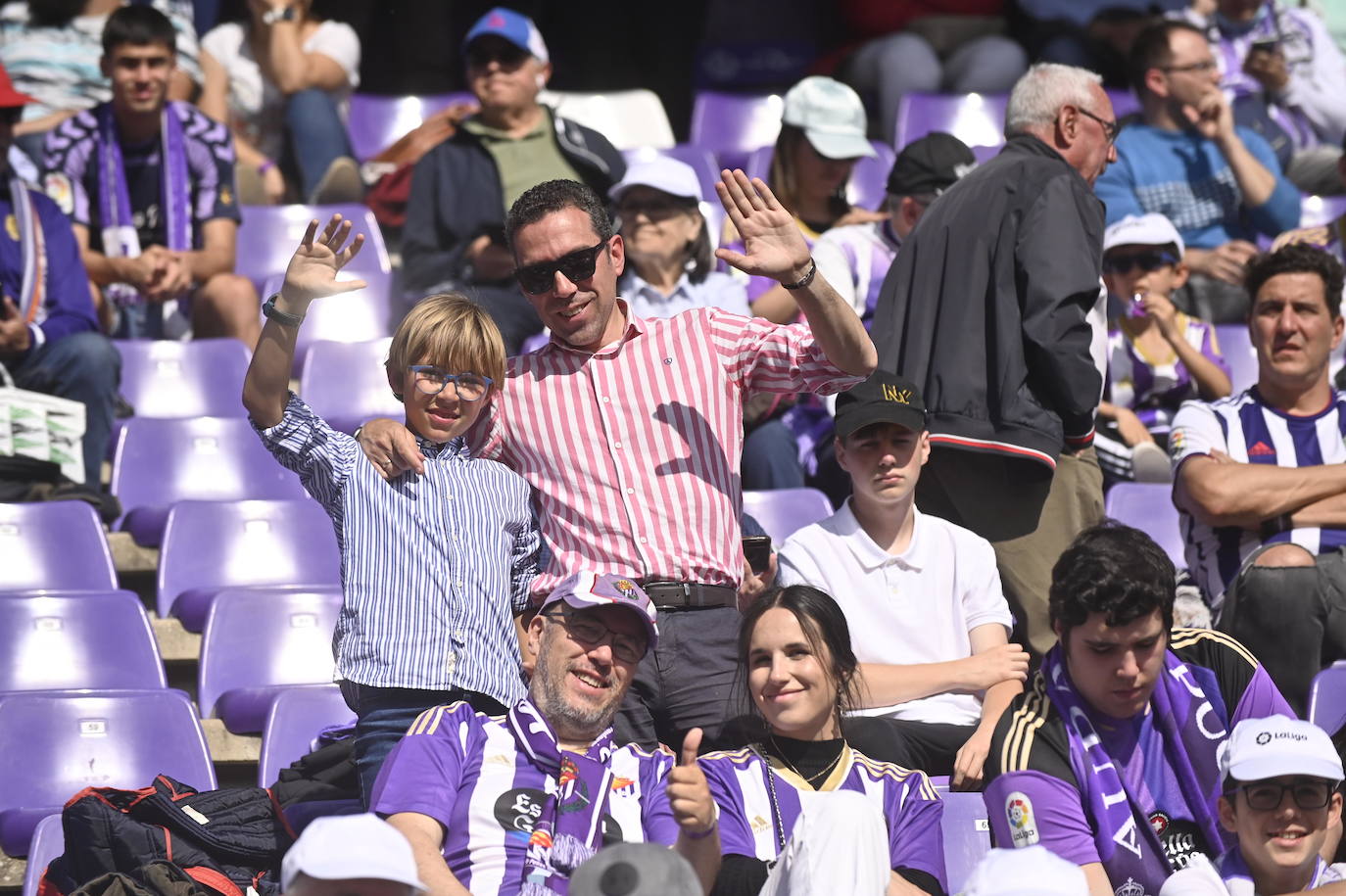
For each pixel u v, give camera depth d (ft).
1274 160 95.61
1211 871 41.39
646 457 48.52
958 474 55.77
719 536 48.65
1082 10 115.34
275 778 53.78
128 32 83.61
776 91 118.73
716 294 76.48
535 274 48.42
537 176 88.07
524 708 43.16
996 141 110.73
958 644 52.26
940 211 57.88
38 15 99.50
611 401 48.80
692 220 76.38
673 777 38.83
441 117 104.22
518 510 47.60
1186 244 92.12
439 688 44.60
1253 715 45.62
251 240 94.94
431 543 45.78
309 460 45.96
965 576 52.65
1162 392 76.64
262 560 67.72
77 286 74.28
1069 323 54.75
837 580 52.39
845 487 74.18
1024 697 46.37
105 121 84.64
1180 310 80.23
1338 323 63.21
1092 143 60.13
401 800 41.34
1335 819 45.19
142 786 53.83
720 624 48.24
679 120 124.67
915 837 43.27
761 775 43.93
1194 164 92.32
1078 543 45.27
